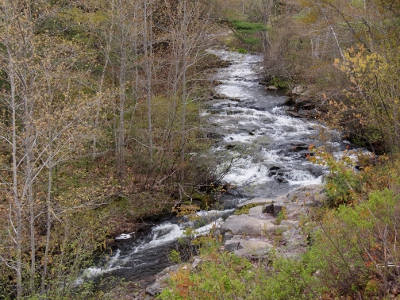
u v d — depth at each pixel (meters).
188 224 12.76
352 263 4.69
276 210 10.77
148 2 15.19
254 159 17.11
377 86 8.87
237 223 9.88
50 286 8.37
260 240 8.73
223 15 23.58
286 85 27.80
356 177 6.52
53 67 9.19
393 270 4.27
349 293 4.44
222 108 23.11
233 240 8.83
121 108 13.64
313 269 4.91
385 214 4.97
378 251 4.57
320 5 17.11
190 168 14.96
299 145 18.45
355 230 4.87
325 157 5.68
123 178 13.70
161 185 13.97
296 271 4.80
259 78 29.69
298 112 23.09
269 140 18.89
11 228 8.85
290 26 25.89
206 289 4.58
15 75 8.11
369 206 5.10
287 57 27.66
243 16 27.91
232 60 31.27
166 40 18.22
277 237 7.76
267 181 15.66
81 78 11.84
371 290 4.13
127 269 10.33
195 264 7.45
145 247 11.65
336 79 18.94
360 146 17.34
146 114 16.66
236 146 16.88
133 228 12.71
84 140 10.62
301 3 18.48
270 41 30.39
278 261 5.15
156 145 15.42
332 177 9.11
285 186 15.15
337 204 9.00
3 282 8.88
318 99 20.44
